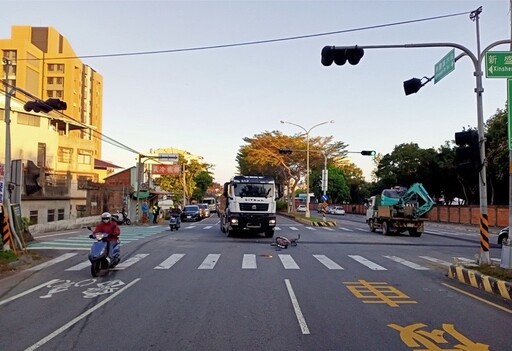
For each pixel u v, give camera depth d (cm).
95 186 4606
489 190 5403
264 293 1084
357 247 2248
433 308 950
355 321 838
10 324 814
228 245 2248
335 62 1407
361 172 11244
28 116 4206
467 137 1405
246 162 6888
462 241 2834
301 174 6750
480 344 710
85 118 9538
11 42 7481
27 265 1552
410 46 1437
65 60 8562
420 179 6262
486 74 1320
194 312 899
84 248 2038
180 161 7744
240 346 694
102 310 916
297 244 2341
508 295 1059
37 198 3825
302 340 723
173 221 3375
